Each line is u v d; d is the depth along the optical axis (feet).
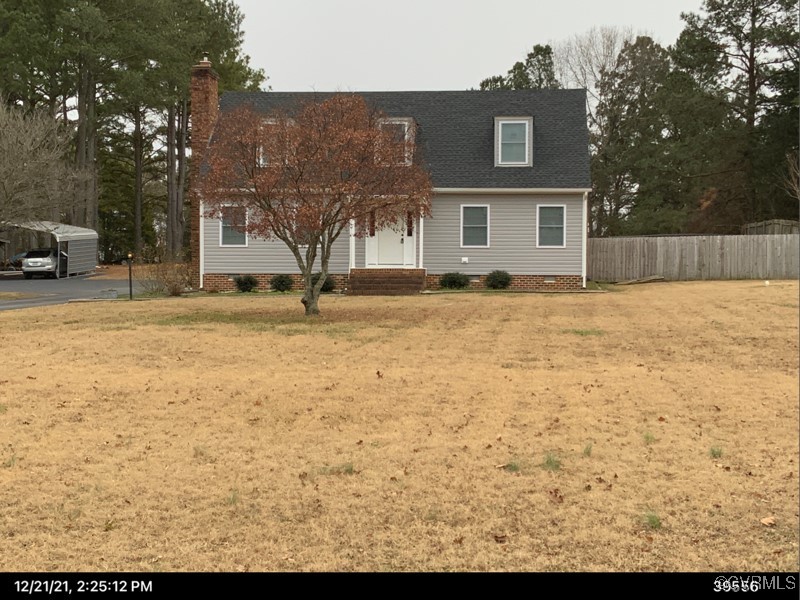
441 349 36.70
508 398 26.37
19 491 17.42
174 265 74.90
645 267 89.97
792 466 19.19
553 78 144.66
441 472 18.72
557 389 27.81
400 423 23.26
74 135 138.51
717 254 88.28
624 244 90.68
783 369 31.60
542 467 19.08
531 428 22.67
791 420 23.52
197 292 77.05
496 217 77.66
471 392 27.32
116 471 18.81
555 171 77.61
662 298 62.13
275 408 25.03
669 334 41.34
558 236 77.51
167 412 24.58
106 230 180.04
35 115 101.65
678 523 15.75
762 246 87.10
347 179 47.65
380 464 19.35
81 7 112.57
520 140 78.48
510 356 34.81
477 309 54.90
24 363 33.24
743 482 18.07
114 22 122.83
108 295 73.36
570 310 53.83
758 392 27.27
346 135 45.93
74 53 116.78
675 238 89.30
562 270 77.30
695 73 119.14
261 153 47.78
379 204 48.73
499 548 14.58
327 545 14.70
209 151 53.42
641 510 16.37
